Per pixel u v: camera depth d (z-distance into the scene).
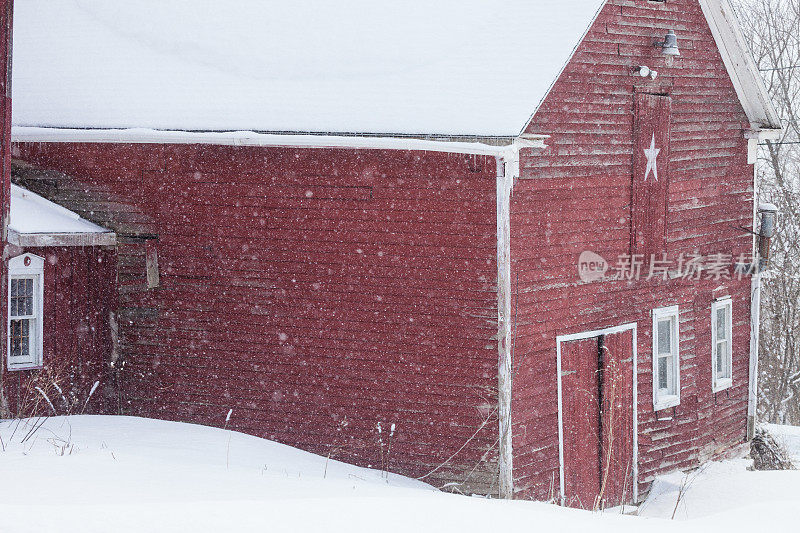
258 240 18.03
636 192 18.55
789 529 10.80
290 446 17.31
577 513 11.56
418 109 16.58
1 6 15.42
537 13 17.56
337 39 18.91
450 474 16.34
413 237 16.62
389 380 16.89
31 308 18.64
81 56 21.05
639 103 18.53
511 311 15.99
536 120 16.25
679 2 19.58
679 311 20.14
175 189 18.78
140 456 12.55
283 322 17.83
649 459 19.27
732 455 22.14
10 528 7.92
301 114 17.52
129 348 19.27
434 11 18.69
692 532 10.29
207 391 18.53
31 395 18.39
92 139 18.98
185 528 8.33
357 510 9.59
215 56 19.73
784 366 33.94
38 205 19.48
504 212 15.72
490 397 16.02
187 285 18.70
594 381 17.94
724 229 21.28
